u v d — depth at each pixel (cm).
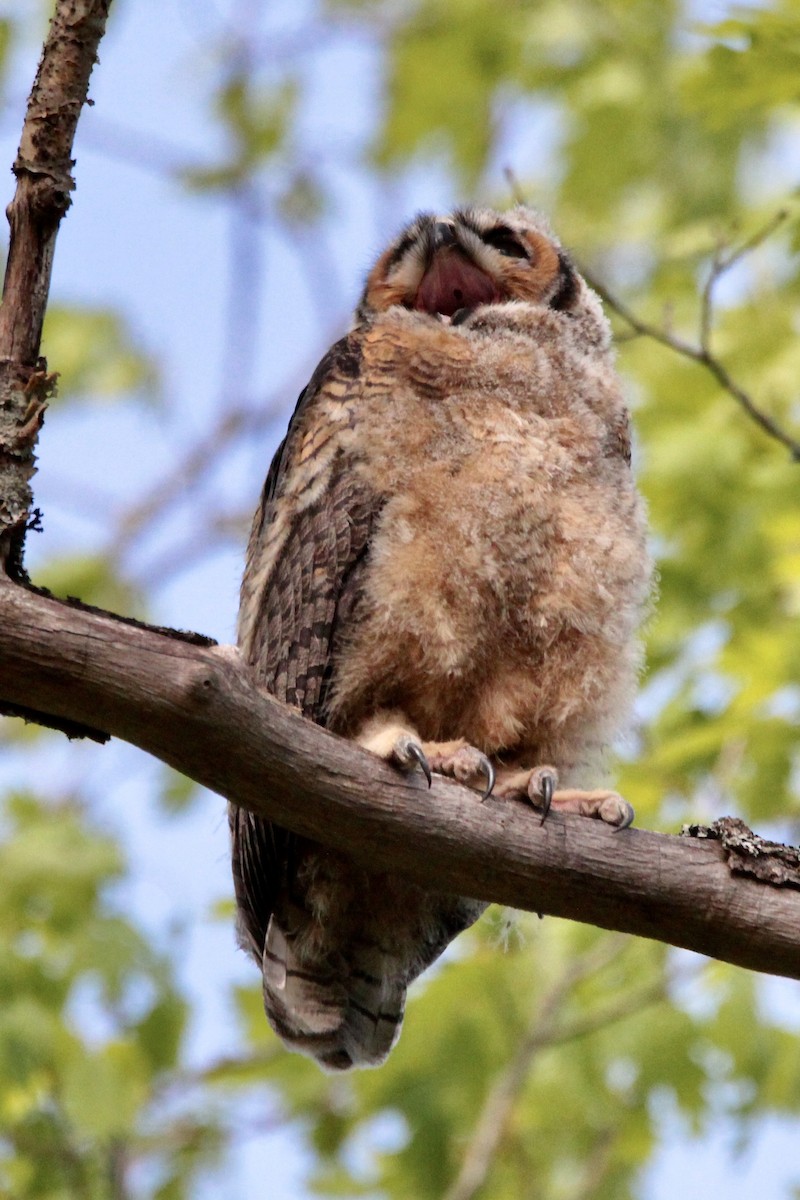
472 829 668
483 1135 1220
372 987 861
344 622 800
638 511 853
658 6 1777
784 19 1112
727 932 681
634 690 859
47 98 613
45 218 613
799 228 1248
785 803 1186
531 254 1002
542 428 813
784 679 1154
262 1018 1377
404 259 1000
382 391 820
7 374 604
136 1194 1406
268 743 624
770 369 1395
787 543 1235
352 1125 1420
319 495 815
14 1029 1263
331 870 813
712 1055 1313
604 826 690
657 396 1416
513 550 795
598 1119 1333
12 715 600
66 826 1431
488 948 1320
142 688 591
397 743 663
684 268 1509
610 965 1321
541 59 1833
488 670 818
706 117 1223
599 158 1747
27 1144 1291
